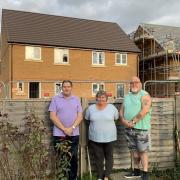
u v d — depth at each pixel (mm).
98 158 3432
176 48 20656
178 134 3936
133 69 18469
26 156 2920
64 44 16844
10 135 3125
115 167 3809
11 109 3453
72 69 17031
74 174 3371
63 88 3312
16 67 15805
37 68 16234
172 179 3584
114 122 3482
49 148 3496
